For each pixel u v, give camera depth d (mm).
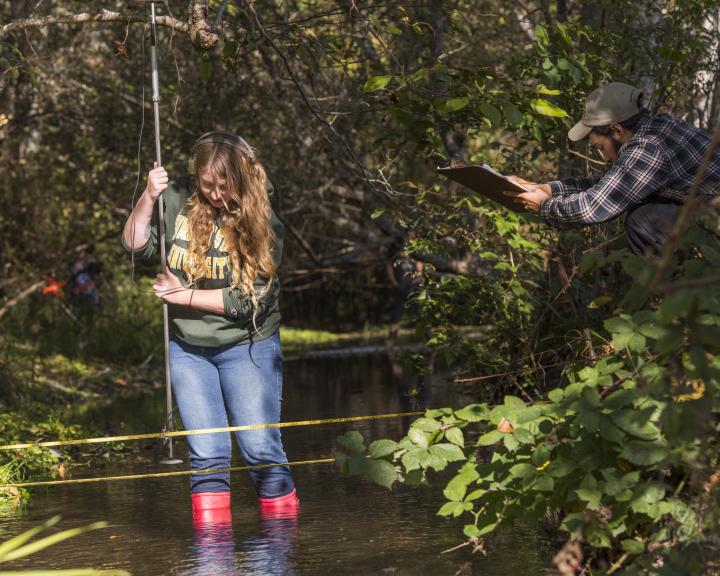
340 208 18703
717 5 9484
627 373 5059
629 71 9742
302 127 15258
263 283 7047
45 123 18891
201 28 8016
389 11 10664
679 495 5059
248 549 6188
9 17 13445
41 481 8844
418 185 10008
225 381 7148
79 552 6305
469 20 12789
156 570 5789
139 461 9750
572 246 8641
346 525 6727
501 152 9656
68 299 21391
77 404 14844
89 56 17703
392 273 22594
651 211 5988
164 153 17094
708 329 4219
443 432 5375
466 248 10867
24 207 21719
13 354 16172
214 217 6969
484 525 5230
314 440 10422
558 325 8508
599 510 4668
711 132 8781
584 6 10477
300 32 9461
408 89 8461
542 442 5098
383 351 22516
